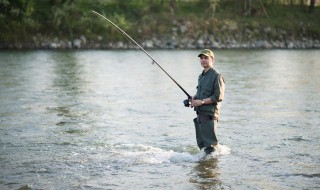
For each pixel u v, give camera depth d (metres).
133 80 20.00
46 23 49.31
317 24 60.31
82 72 23.17
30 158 7.68
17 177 6.68
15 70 23.72
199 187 6.19
